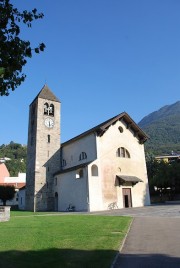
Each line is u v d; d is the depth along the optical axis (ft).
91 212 115.03
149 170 205.57
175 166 173.58
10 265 28.63
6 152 427.74
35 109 171.94
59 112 175.83
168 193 182.09
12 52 24.26
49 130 167.94
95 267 27.53
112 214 94.48
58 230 53.01
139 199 147.02
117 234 46.98
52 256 32.07
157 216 77.61
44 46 25.20
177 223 59.36
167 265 28.81
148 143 602.85
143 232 49.98
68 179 145.59
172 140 603.67
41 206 152.25
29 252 34.32
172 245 38.11
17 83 25.61
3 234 48.93
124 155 149.38
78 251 34.50
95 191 130.31
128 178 140.77
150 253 34.37
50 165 161.99
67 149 164.04
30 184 159.74
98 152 137.59
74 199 137.69
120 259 32.12
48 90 178.40
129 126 154.92
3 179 257.55
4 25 24.17
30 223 67.31
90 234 47.29
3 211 74.59
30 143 169.68
